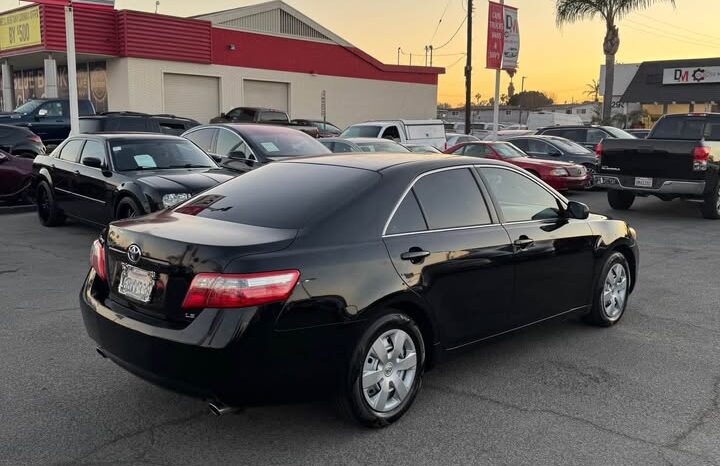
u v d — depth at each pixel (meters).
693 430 4.01
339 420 4.08
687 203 15.77
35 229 10.88
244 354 3.37
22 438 3.80
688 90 49.66
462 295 4.40
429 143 21.16
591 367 5.03
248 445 3.76
